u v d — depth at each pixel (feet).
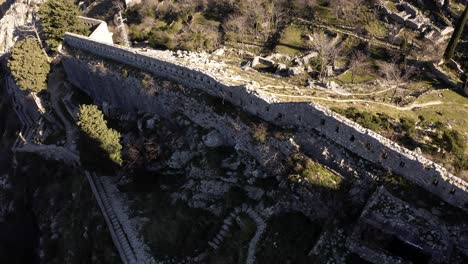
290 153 128.88
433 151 126.72
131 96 187.73
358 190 115.03
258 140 136.56
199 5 250.57
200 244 134.10
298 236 118.73
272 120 136.98
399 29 206.39
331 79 182.09
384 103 158.30
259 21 219.41
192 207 143.33
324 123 122.52
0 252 198.70
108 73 194.08
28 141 230.07
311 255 111.45
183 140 160.86
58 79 244.63
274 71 191.93
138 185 162.81
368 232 107.04
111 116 202.80
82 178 184.65
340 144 120.98
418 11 213.87
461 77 180.65
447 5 212.84
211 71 172.65
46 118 229.25
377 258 103.86
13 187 223.10
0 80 297.33
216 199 141.38
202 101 156.97
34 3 407.85
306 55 196.54
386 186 109.19
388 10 214.69
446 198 103.76
